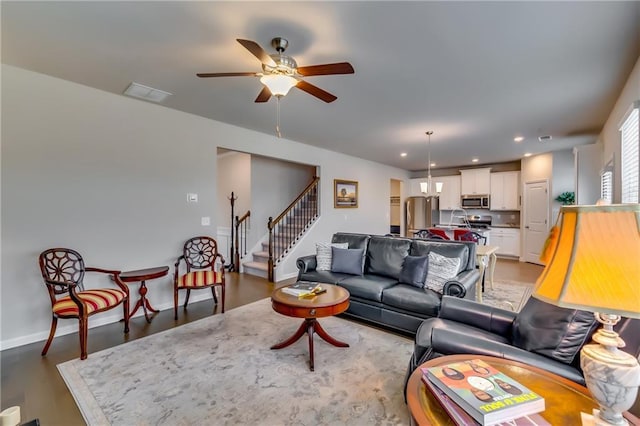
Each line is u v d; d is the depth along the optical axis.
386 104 3.55
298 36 2.18
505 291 4.57
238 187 6.65
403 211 9.35
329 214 6.43
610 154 3.86
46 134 2.88
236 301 4.07
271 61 2.02
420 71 2.72
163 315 3.52
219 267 4.52
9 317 2.70
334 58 2.49
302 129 4.67
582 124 4.35
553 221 6.36
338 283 3.46
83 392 2.04
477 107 3.65
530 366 1.35
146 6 1.86
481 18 1.97
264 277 5.48
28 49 2.38
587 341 1.38
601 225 0.86
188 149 3.94
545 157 6.54
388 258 3.70
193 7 1.87
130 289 3.49
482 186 8.04
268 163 6.57
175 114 3.80
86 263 3.13
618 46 2.30
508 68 2.66
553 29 2.09
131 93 3.26
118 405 1.91
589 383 0.89
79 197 3.08
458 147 5.97
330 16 1.95
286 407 1.88
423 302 2.82
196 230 4.02
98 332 3.03
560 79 2.88
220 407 1.89
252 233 6.26
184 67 2.68
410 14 1.93
